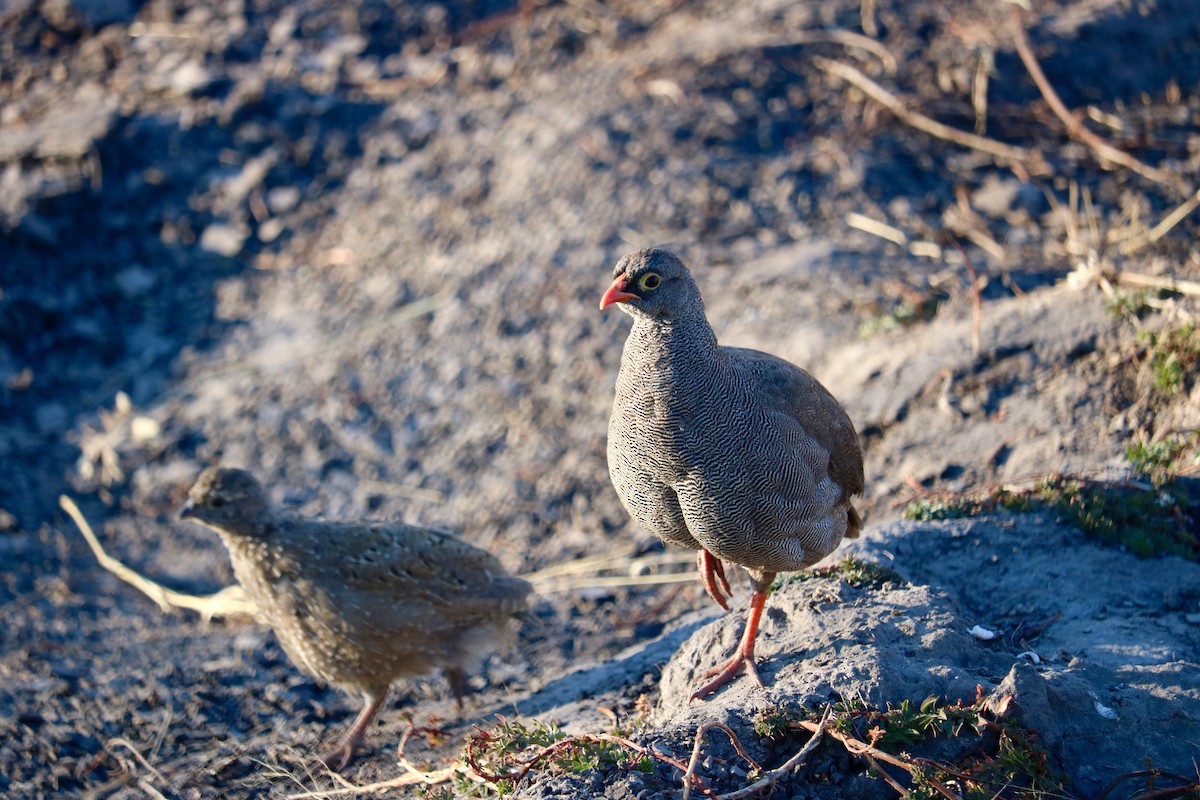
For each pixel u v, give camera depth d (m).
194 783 9.09
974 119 16.30
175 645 11.37
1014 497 9.68
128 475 14.12
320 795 8.68
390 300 15.63
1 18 19.89
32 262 16.11
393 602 9.12
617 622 10.99
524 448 13.50
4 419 14.68
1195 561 9.15
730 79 17.20
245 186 17.22
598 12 19.55
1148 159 15.48
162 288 16.47
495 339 14.73
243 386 14.95
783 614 8.12
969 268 12.27
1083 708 6.95
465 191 16.61
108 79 18.80
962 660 7.42
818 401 7.80
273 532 9.20
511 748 7.32
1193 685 7.19
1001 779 6.43
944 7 18.23
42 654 11.06
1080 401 10.71
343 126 17.88
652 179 15.89
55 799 9.03
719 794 6.38
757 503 7.32
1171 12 18.17
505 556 12.35
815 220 15.09
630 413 7.37
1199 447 9.85
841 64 17.20
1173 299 11.10
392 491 13.41
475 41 19.20
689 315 7.20
